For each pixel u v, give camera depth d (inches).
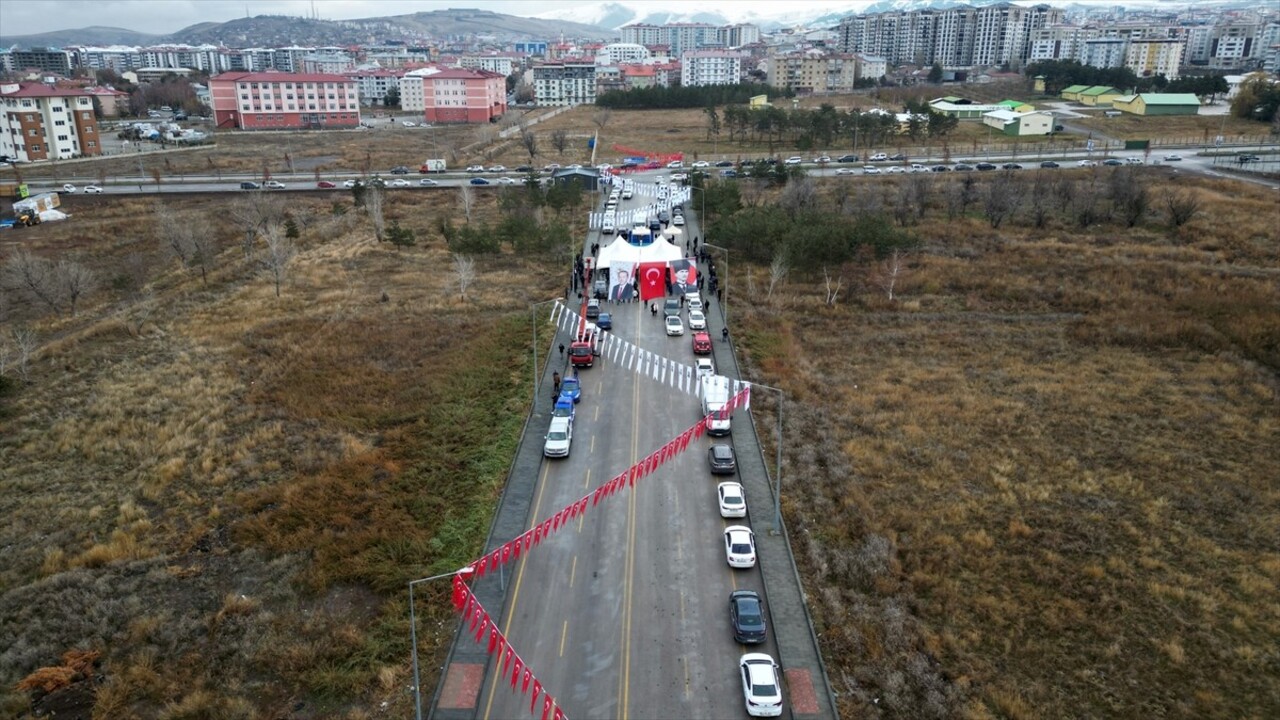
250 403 2311.8
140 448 2046.0
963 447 2087.8
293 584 1545.3
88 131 6688.0
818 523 1731.1
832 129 6707.7
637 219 4126.5
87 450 2032.5
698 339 2608.3
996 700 1272.1
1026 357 2682.1
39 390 2390.5
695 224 4256.9
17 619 1448.1
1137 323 2874.0
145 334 2861.7
